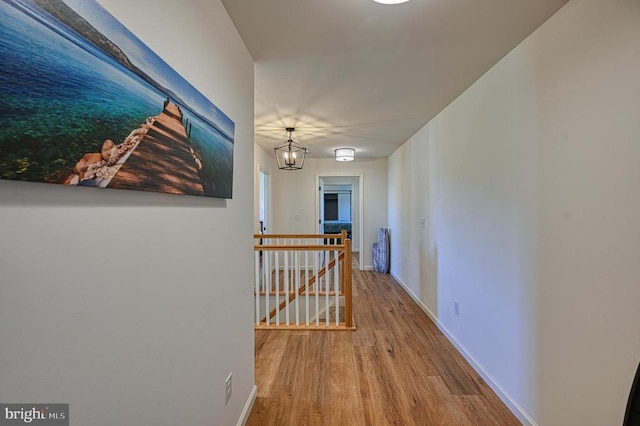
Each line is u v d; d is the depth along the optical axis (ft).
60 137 1.86
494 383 6.72
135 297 2.70
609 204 3.99
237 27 5.31
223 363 4.75
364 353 8.57
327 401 6.45
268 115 10.43
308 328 10.28
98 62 2.14
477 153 7.54
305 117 10.68
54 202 1.93
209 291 4.22
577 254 4.50
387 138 14.08
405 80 7.60
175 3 3.33
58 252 1.96
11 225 1.69
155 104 2.79
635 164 3.67
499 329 6.52
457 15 5.01
